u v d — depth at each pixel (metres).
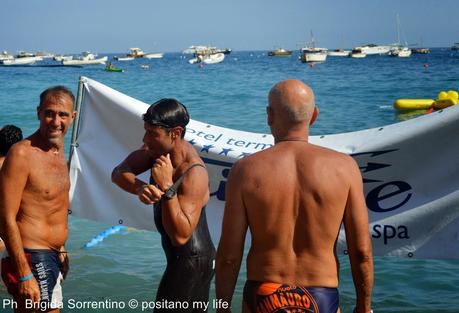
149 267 5.88
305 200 2.73
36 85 42.16
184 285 3.43
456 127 4.19
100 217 4.85
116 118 4.81
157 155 3.42
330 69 72.94
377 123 17.81
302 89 2.91
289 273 2.74
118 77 58.53
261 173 2.79
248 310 2.82
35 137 3.62
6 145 5.27
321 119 19.20
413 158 4.29
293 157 2.81
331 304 2.72
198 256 3.45
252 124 18.02
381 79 45.19
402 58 135.38
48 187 3.59
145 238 6.86
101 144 4.86
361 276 2.81
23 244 3.52
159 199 3.17
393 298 5.11
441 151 4.23
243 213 2.82
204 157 4.69
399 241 4.30
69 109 3.64
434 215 4.23
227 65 104.25
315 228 2.73
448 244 4.22
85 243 6.65
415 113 19.84
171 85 41.38
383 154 4.35
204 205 3.46
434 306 4.92
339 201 2.75
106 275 5.63
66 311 4.76
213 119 19.27
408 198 4.31
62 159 3.74
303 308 2.69
